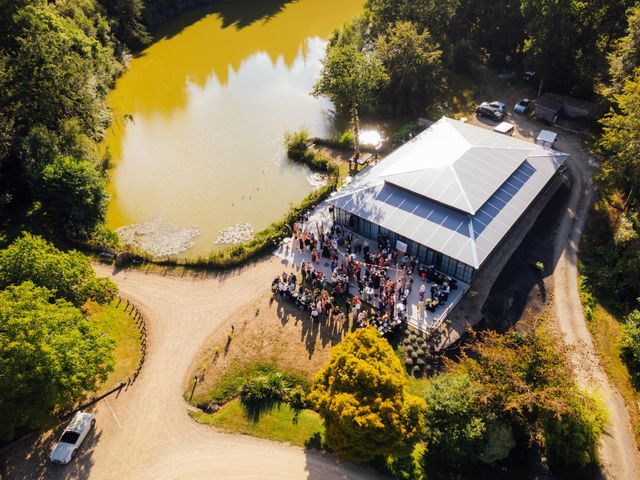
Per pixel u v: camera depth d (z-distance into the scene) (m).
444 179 57.69
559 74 83.06
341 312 50.94
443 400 38.50
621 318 50.62
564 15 77.50
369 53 84.25
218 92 102.06
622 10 77.25
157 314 53.56
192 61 115.38
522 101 83.88
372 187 60.62
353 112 83.56
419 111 86.62
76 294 47.97
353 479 38.75
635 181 57.97
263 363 47.81
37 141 66.88
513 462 40.00
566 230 59.97
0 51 75.62
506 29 93.19
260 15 137.12
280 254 59.81
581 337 48.44
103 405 44.81
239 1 147.75
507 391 37.53
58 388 38.41
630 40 66.81
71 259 48.84
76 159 67.81
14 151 68.12
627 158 56.78
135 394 45.75
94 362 40.91
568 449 37.72
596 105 75.94
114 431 42.75
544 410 38.44
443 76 91.56
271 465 39.91
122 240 64.88
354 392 36.34
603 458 39.91
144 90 103.81
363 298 52.50
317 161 75.88
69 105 78.12
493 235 52.78
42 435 42.25
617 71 68.56
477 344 41.44
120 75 109.94
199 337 50.81
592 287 52.97
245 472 39.53
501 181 58.00
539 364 38.44
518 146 65.06
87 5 106.75
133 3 119.06
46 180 61.12
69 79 77.12
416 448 40.91
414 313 50.66
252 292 55.38
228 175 76.56
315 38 122.56
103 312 53.78
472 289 52.44
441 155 61.78
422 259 55.41
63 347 39.41
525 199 57.78
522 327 49.34
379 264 55.69
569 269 55.25
